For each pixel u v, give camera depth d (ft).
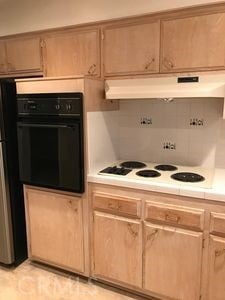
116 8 6.82
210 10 5.71
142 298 6.50
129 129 8.04
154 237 5.95
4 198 7.28
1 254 7.63
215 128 7.00
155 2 6.33
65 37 7.33
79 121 6.22
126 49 6.66
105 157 7.32
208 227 5.40
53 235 7.22
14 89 7.21
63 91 6.39
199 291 5.71
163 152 7.73
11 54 8.21
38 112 6.68
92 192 6.52
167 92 6.19
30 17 7.95
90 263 6.93
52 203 7.04
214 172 6.76
